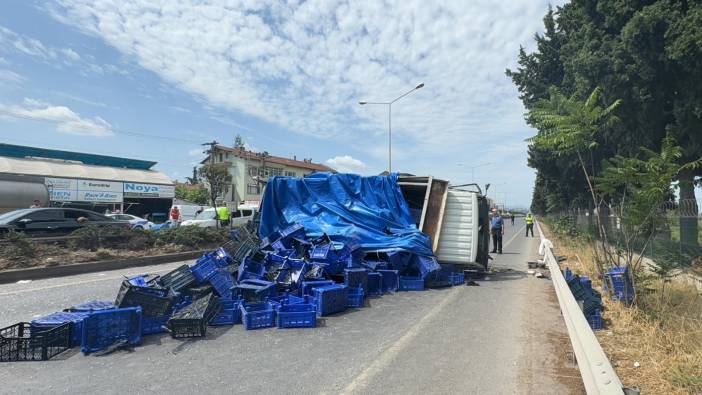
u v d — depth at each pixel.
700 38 10.88
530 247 22.34
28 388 4.12
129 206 41.47
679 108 12.90
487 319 7.00
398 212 11.44
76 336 5.36
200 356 5.07
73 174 37.81
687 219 11.58
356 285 8.48
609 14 14.49
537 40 24.09
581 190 25.67
